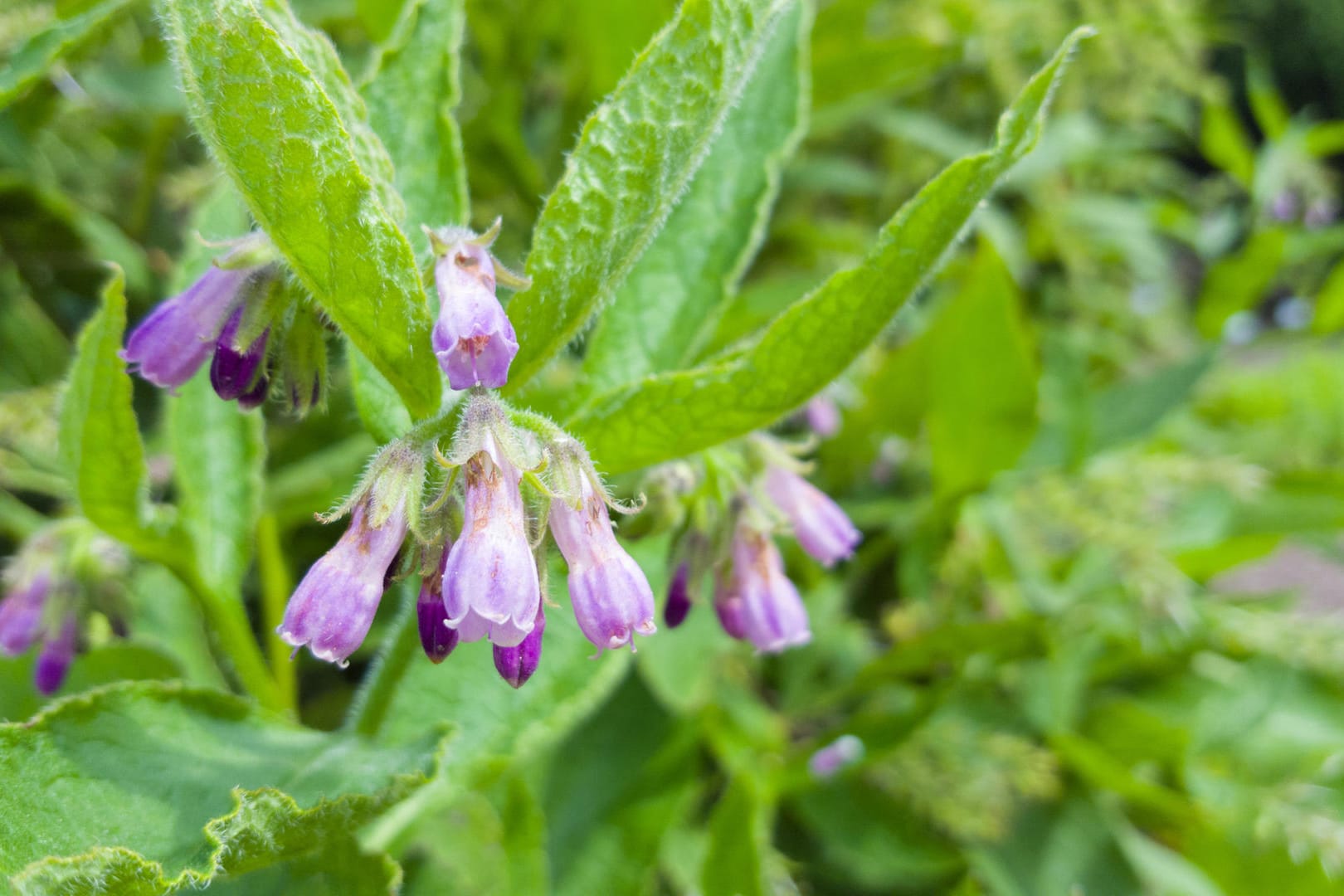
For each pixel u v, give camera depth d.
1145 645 0.36
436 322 0.19
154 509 0.23
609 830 0.28
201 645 0.27
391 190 0.20
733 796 0.28
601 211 0.20
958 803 0.31
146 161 0.35
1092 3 0.46
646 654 0.29
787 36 0.25
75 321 0.36
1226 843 0.34
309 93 0.19
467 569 0.19
